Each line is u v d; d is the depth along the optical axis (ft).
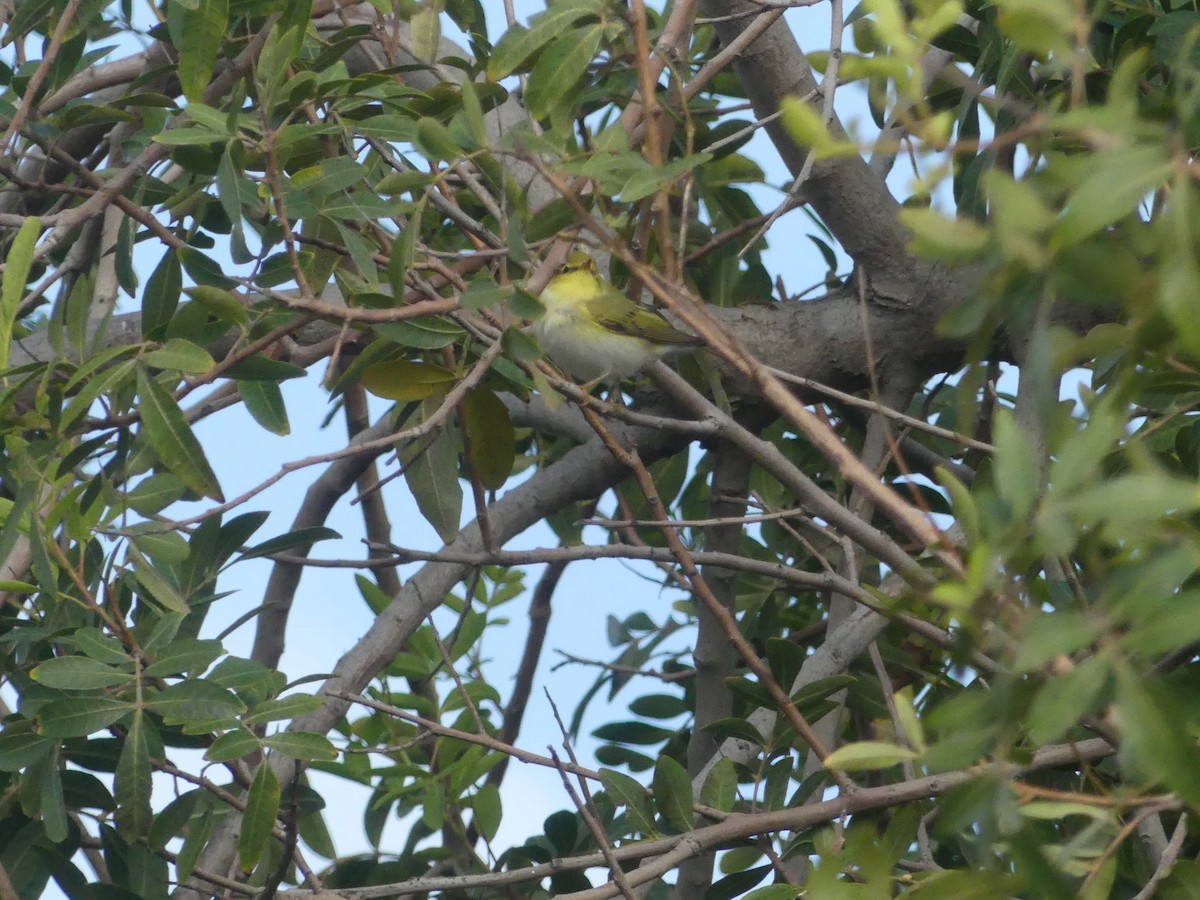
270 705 24.38
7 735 24.94
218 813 31.35
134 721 24.02
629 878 22.65
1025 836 13.52
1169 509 10.75
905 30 13.12
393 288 22.06
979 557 11.69
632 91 33.86
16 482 25.50
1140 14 25.81
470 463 27.45
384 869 34.78
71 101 37.14
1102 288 11.60
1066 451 11.50
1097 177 10.65
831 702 27.14
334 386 27.07
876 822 23.57
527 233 19.11
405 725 38.88
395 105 27.22
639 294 35.55
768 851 24.35
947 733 13.08
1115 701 10.97
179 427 22.47
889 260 35.53
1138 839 21.83
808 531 39.27
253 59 28.02
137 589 27.76
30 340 34.96
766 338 36.14
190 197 29.73
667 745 36.99
